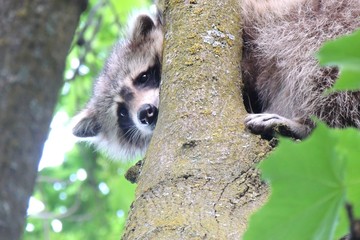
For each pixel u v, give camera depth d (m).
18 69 3.62
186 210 6.18
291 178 3.27
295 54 10.52
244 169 6.75
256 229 3.38
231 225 6.02
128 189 16.69
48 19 3.75
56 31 3.76
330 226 3.21
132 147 15.09
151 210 6.26
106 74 14.88
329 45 3.30
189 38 8.43
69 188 21.53
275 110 10.83
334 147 3.22
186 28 8.57
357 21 10.38
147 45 13.78
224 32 8.62
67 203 21.42
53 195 21.59
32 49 3.68
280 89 10.70
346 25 10.43
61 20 3.79
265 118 7.92
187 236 5.83
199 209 6.20
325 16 10.60
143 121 13.20
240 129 7.40
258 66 10.86
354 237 3.21
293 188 3.28
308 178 3.26
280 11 11.02
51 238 20.45
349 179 3.28
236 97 7.89
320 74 10.07
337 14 10.53
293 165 3.25
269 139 7.59
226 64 8.22
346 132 3.35
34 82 3.63
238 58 8.52
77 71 16.98
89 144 16.23
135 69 13.92
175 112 7.51
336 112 9.95
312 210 3.28
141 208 6.36
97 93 15.22
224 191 6.48
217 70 8.07
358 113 9.90
